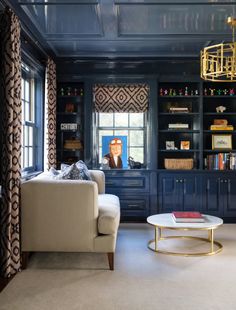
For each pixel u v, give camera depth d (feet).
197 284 10.53
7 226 11.16
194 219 13.65
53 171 15.67
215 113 19.86
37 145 17.83
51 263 12.51
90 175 17.48
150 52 18.70
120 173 19.53
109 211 12.55
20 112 11.81
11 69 11.14
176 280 10.84
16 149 11.47
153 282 10.68
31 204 11.94
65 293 9.92
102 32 15.42
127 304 9.21
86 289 10.19
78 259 12.95
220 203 19.44
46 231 11.96
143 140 20.79
